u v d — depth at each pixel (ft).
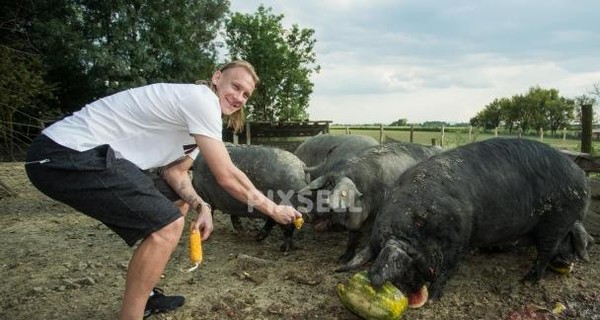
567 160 15.89
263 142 74.69
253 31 108.17
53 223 23.63
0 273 16.55
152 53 76.89
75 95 71.82
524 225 15.19
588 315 13.74
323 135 31.40
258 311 13.65
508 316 13.58
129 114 10.03
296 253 19.15
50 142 9.66
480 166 14.69
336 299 14.51
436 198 13.70
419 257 13.26
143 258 9.93
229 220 24.54
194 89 10.15
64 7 65.67
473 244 15.14
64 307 13.83
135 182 9.78
